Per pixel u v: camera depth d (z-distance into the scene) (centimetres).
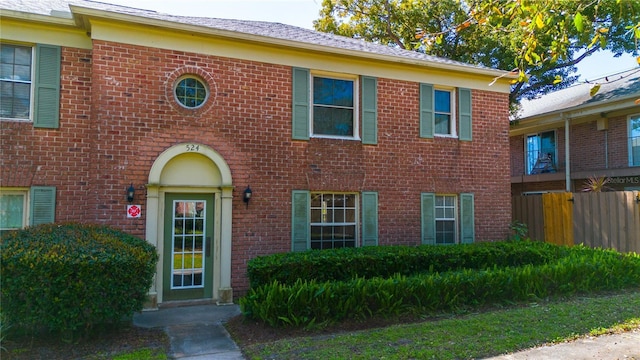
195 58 811
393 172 984
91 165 742
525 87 1764
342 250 808
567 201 1159
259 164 853
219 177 822
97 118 737
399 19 1906
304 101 904
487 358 474
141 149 763
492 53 1644
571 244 1143
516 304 712
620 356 477
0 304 503
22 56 752
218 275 809
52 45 759
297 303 606
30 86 750
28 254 509
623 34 1255
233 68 841
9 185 717
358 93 966
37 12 765
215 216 819
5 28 730
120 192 745
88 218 756
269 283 684
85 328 556
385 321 629
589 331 559
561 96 1781
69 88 768
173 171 793
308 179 896
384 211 969
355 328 602
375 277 716
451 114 1073
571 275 770
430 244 970
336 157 928
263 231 847
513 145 1866
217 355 523
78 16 725
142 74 771
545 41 791
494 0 579
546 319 609
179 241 796
